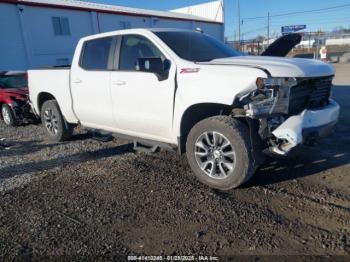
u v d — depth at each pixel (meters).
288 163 4.62
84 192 4.07
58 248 2.94
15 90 8.98
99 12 24.48
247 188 3.93
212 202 3.62
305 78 3.61
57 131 6.43
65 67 6.28
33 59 20.78
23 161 5.48
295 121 3.54
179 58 4.18
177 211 3.47
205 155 4.00
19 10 19.70
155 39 4.45
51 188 4.25
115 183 4.29
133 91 4.56
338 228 3.01
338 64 28.05
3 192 4.20
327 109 3.90
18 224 3.38
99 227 3.25
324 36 36.62
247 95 3.53
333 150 5.09
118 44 4.90
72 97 5.69
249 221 3.21
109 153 5.61
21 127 8.62
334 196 3.62
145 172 4.62
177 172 4.57
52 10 21.56
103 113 5.16
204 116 4.30
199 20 35.56
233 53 4.95
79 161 5.28
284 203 3.53
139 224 3.27
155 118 4.41
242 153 3.66
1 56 19.19
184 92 3.99
